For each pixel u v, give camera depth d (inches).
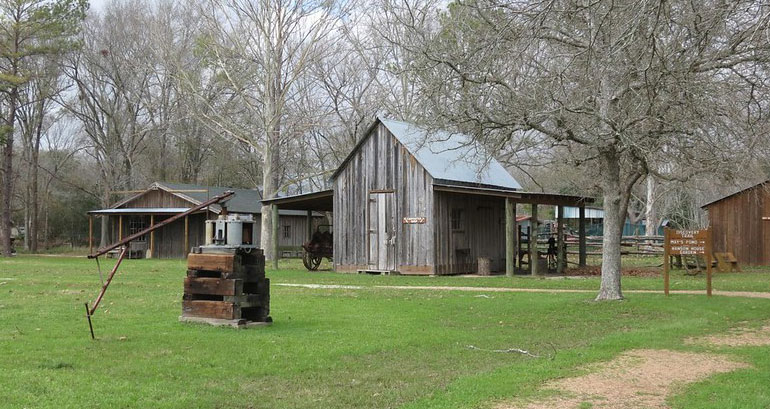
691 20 454.6
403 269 1093.1
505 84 578.2
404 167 1099.9
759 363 383.2
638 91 577.9
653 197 1711.4
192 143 2293.3
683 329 499.8
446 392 319.6
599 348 426.0
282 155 2046.0
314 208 1341.0
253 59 1440.7
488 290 802.8
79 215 2486.5
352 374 357.4
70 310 573.6
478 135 602.2
